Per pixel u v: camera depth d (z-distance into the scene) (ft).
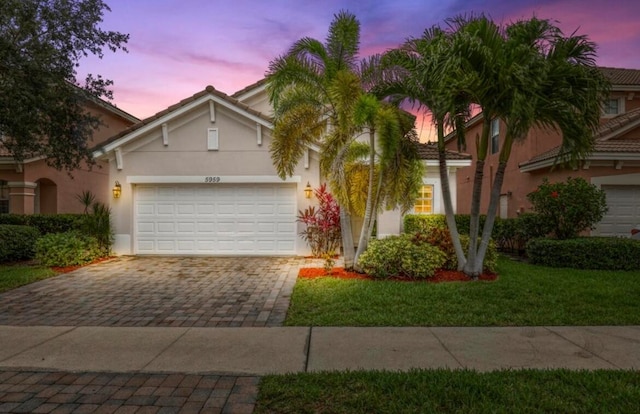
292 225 43.09
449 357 15.53
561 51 25.49
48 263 36.04
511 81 23.08
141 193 43.52
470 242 29.60
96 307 23.61
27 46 31.71
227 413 11.50
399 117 30.99
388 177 31.45
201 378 13.87
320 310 22.12
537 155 51.60
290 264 37.81
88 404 12.07
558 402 11.69
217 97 41.50
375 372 13.93
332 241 41.65
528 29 25.34
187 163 42.80
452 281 28.40
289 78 31.09
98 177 65.46
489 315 20.90
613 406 11.50
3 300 25.17
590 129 25.44
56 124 36.17
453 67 23.66
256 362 15.21
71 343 17.46
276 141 31.63
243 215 43.29
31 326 20.01
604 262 33.60
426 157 44.80
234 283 29.86
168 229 43.50
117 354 16.12
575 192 36.52
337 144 31.42
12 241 38.11
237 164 42.65
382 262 29.37
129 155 42.96
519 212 53.36
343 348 16.60
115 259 40.91
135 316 21.81
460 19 26.14
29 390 13.02
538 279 28.78
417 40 28.22
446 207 30.76
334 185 30.14
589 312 21.27
